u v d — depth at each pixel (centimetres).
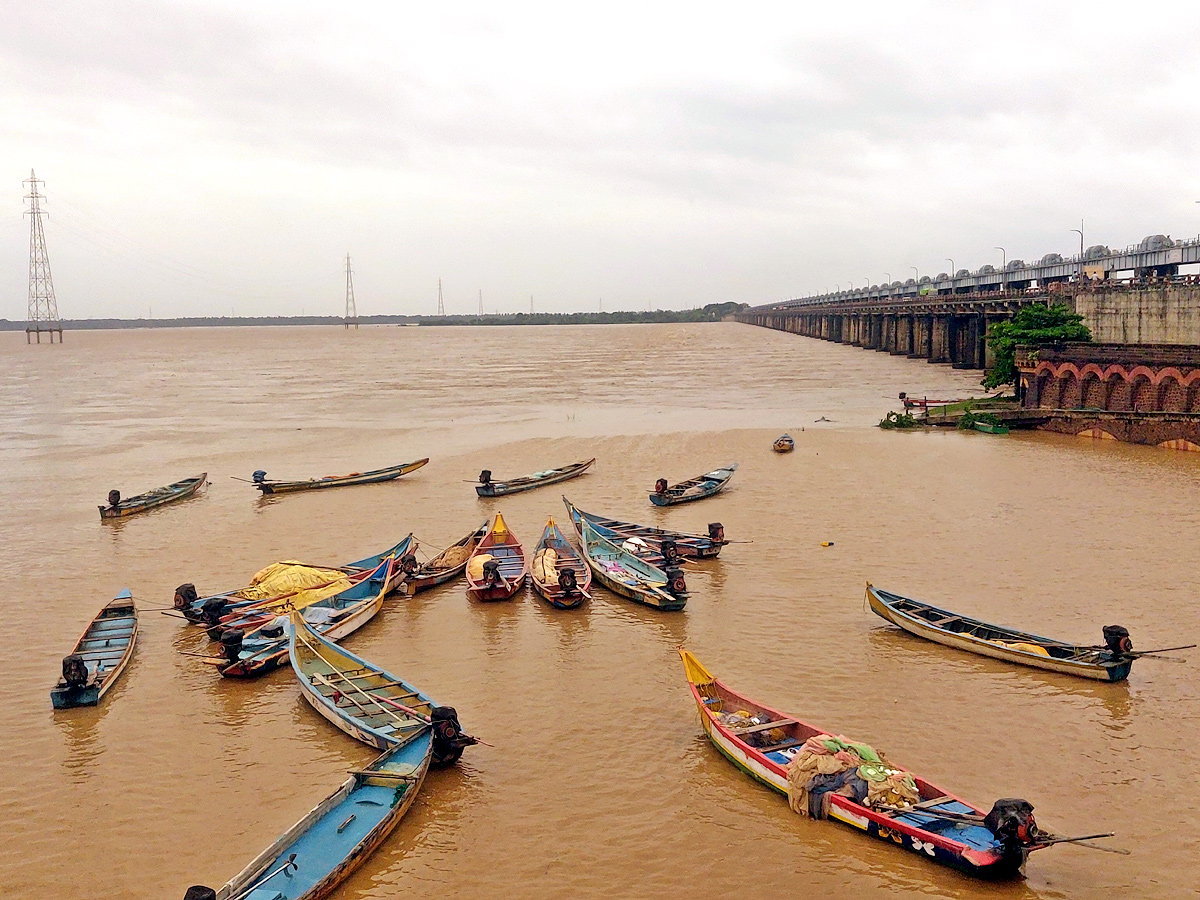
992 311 11569
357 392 10781
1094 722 2327
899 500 4612
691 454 6006
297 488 5194
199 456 6388
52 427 7962
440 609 3291
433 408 8969
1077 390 6844
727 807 2006
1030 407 7288
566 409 8662
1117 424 6138
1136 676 2583
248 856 1867
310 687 2477
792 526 4181
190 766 2227
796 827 1928
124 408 9388
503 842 1898
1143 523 4072
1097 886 1725
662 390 10338
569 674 2703
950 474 5191
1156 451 5750
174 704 2566
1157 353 6053
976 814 1834
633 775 2142
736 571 3578
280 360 18350
